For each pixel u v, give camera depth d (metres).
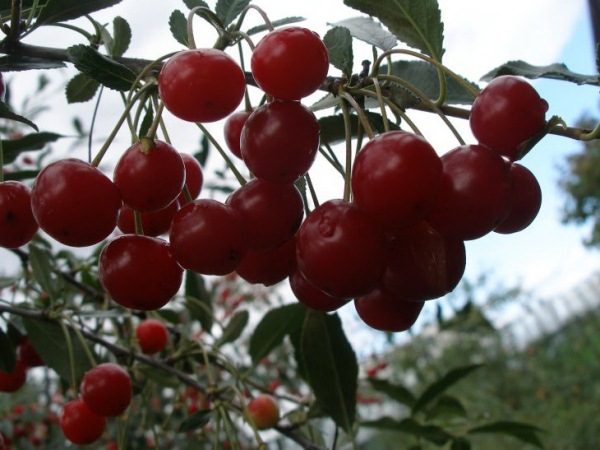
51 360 0.28
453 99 0.22
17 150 0.29
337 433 0.26
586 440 1.07
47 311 0.28
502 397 1.28
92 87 0.24
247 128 0.16
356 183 0.14
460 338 1.25
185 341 0.34
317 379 0.26
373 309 0.17
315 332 0.26
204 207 0.16
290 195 0.17
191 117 0.16
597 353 1.38
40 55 0.19
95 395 0.24
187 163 0.20
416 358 1.09
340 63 0.18
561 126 0.15
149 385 0.35
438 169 0.14
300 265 0.15
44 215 0.15
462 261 0.16
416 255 0.15
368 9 0.20
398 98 0.19
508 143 0.15
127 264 0.16
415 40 0.20
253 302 0.70
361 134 0.19
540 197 0.17
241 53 0.20
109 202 0.15
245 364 0.49
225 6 0.19
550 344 1.73
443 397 0.33
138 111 0.17
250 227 0.17
